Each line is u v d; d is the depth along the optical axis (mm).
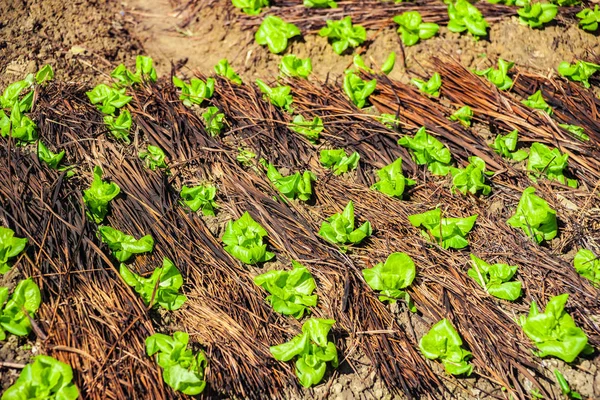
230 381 1954
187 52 2748
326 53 2689
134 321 1987
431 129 2422
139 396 1901
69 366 1865
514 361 2010
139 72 2529
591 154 2357
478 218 2248
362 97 2512
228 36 2762
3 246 2018
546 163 2322
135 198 2201
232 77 2570
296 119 2434
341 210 2252
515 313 2082
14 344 1948
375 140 2404
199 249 2152
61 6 2688
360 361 2016
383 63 2670
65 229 2104
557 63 2666
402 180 2234
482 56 2672
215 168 2309
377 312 2074
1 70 2465
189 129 2385
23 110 2336
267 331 2033
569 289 2109
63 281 2025
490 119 2477
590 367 2010
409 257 2092
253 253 2105
